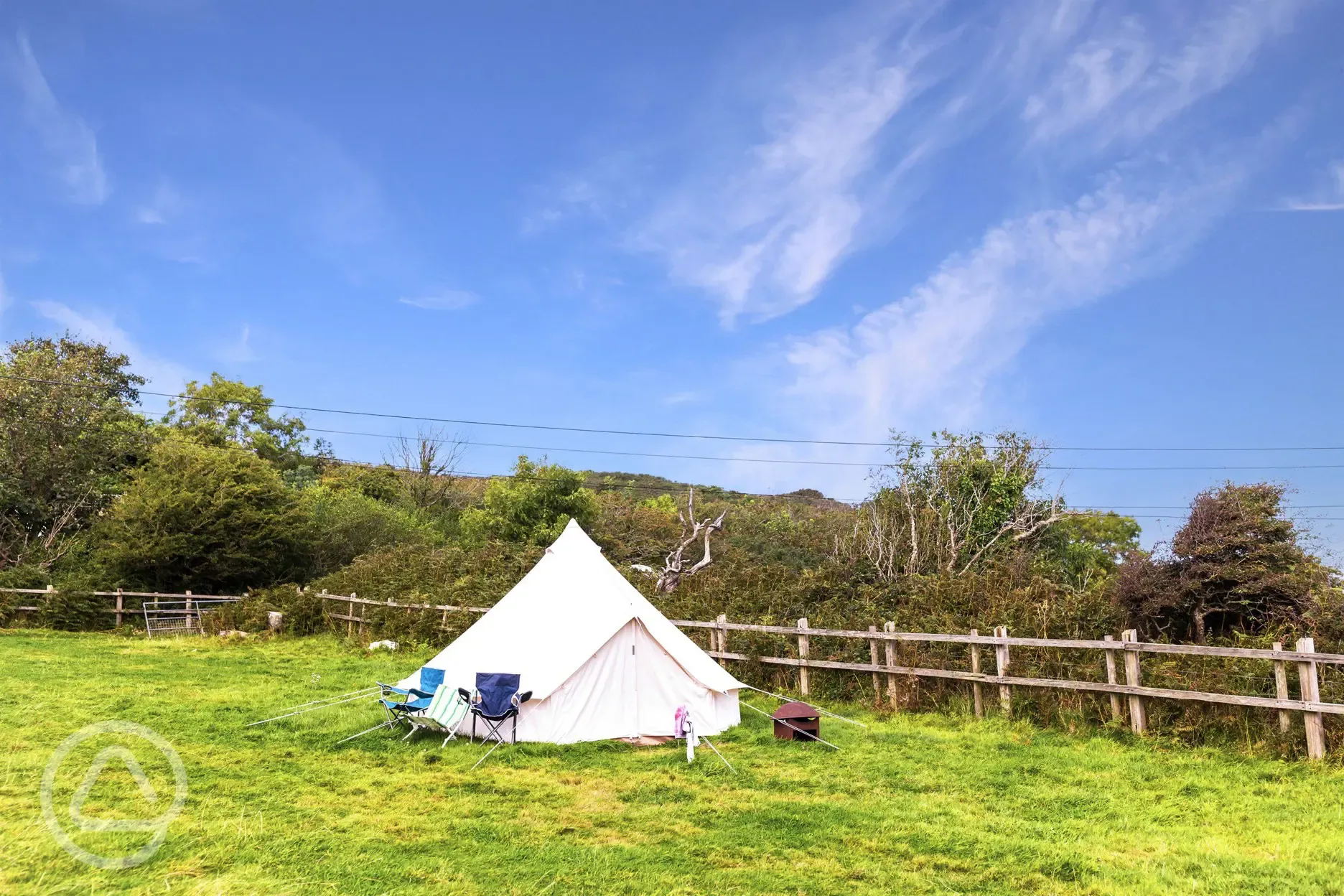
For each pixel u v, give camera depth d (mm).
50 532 24422
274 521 24141
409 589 20109
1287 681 9031
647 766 8969
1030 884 5832
